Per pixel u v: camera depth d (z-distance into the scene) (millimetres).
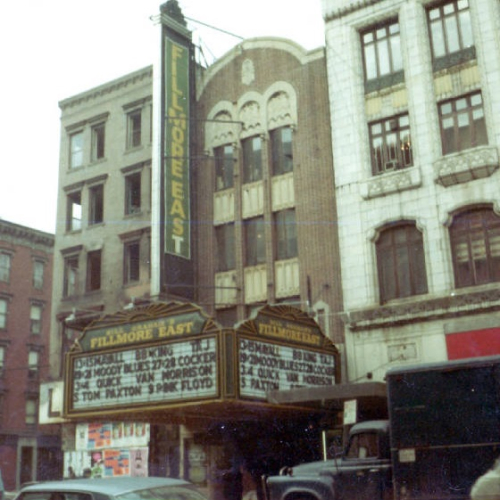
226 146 26500
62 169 31969
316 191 23906
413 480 11211
